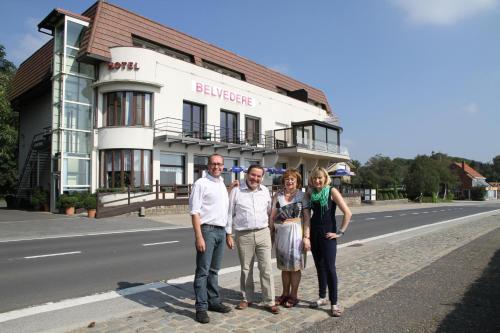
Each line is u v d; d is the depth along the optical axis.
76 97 21.94
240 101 28.61
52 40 25.41
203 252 4.45
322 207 4.70
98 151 22.05
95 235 13.15
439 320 4.23
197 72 25.42
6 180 38.44
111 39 22.17
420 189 52.38
